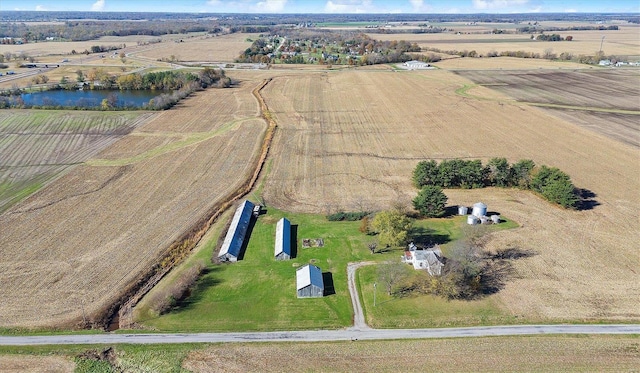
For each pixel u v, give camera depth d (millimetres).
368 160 97750
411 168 93125
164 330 48969
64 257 61094
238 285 56344
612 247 62938
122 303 53000
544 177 79125
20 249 62875
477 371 43156
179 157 99312
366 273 58500
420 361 44469
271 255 62781
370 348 46250
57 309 51375
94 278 56844
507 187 83438
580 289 54250
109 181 86438
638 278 56031
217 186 84188
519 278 56594
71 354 45406
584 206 75312
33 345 46469
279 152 102750
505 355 44906
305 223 71250
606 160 95312
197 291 55281
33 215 72688
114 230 68188
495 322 49438
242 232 67125
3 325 48938
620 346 45531
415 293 54469
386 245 63625
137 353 45656
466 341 46875
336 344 46875
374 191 82500
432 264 56688
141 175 89438
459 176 83062
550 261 59969
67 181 86375
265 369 43719
